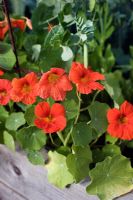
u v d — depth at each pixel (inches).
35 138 26.1
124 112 24.8
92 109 25.7
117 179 25.0
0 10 31.9
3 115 28.4
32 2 43.1
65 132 27.0
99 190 24.7
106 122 26.2
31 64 30.1
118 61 41.9
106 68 34.4
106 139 27.1
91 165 26.8
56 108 24.6
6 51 28.2
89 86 24.5
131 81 36.0
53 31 28.5
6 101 25.9
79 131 25.3
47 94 24.4
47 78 24.6
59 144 27.8
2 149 28.8
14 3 42.4
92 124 25.5
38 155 26.5
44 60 28.0
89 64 33.9
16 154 27.9
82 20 27.6
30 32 37.5
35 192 28.2
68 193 26.1
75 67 25.1
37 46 30.3
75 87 27.0
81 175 25.3
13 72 29.8
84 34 27.4
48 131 24.0
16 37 32.6
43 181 27.2
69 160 24.6
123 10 40.3
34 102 26.2
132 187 24.6
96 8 31.7
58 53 28.0
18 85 25.2
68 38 28.2
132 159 28.2
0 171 30.1
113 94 27.2
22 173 28.4
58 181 25.9
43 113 24.6
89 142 25.7
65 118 24.4
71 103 26.1
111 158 24.4
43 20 34.6
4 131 27.6
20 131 25.7
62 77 24.6
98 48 34.5
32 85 25.3
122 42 44.0
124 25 40.6
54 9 33.9
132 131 24.5
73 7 30.5
